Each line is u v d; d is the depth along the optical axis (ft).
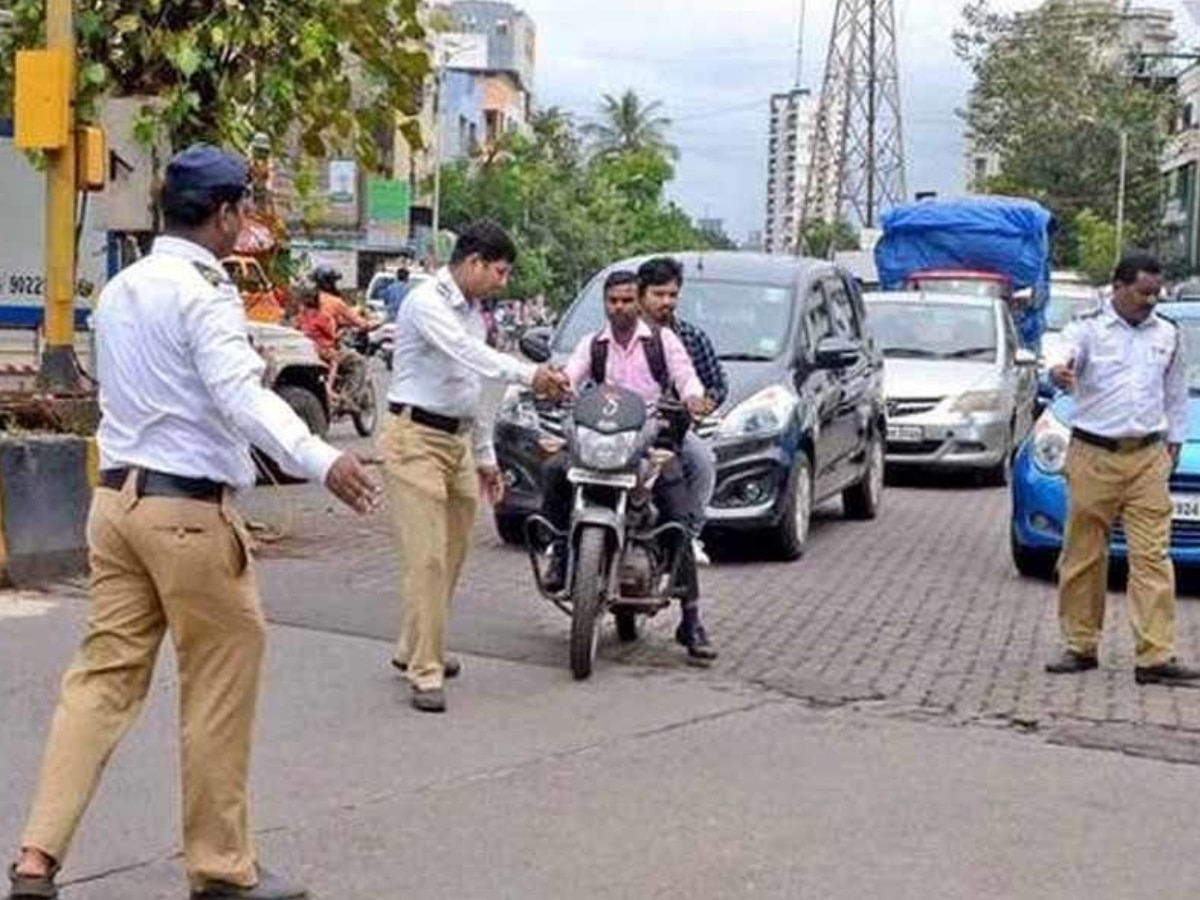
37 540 33.78
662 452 29.09
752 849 20.36
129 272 17.48
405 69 43.52
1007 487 59.00
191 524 17.34
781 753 24.39
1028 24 210.59
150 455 17.38
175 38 39.93
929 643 32.17
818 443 42.60
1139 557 29.22
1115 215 206.69
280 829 20.62
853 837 20.88
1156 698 28.19
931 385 58.03
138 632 17.93
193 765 17.98
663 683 28.30
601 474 28.35
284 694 26.61
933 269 92.58
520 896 18.76
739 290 43.57
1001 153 211.82
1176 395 29.43
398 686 27.30
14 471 33.37
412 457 26.37
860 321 49.03
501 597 34.94
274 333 51.49
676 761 23.85
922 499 54.95
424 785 22.45
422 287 26.43
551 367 29.66
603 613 28.94
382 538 41.16
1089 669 30.14
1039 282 92.12
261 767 22.95
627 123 312.71
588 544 28.09
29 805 21.07
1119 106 207.21
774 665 29.86
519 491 40.19
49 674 27.12
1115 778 23.59
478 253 26.17
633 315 30.09
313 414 52.21
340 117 42.73
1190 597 37.83
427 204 178.91
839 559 41.73
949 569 40.65
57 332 37.42
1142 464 29.07
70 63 36.04
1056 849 20.67
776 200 378.73
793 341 42.50
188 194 17.34
